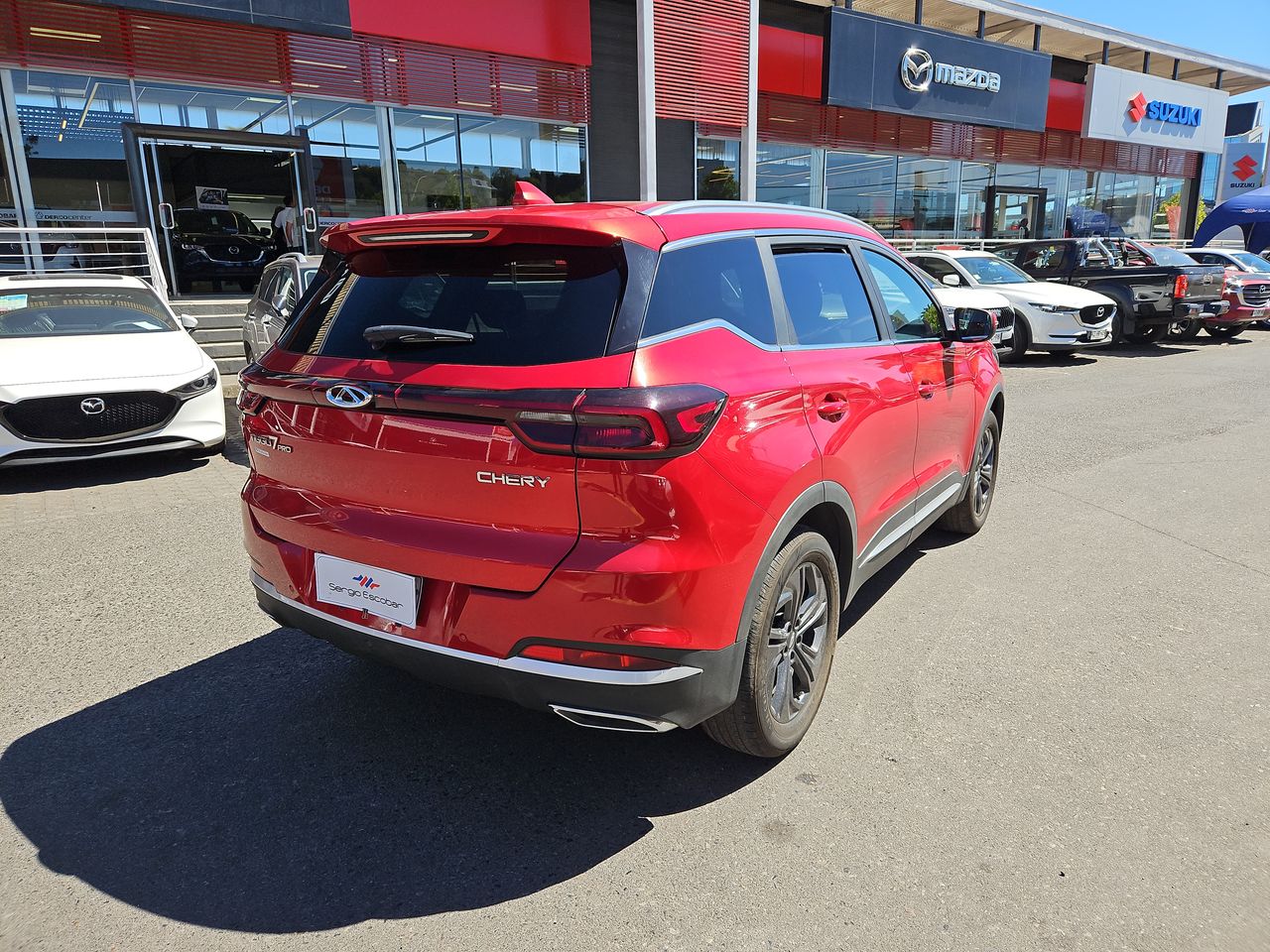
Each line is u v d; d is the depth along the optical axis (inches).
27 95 422.3
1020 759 111.0
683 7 613.6
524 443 83.2
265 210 492.7
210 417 259.9
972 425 178.5
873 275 139.6
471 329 91.4
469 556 87.3
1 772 107.7
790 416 102.0
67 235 441.1
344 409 93.6
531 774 108.3
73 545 192.2
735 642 93.1
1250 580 174.6
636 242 91.4
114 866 91.1
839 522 117.7
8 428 229.9
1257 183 1208.2
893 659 139.4
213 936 81.7
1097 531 205.9
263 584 109.9
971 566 182.4
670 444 82.1
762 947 80.4
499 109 556.4
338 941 81.1
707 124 653.9
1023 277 549.3
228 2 453.7
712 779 107.1
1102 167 994.7
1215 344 642.2
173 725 118.9
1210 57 1057.5
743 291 105.3
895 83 753.6
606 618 84.3
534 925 83.2
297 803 102.0
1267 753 112.6
